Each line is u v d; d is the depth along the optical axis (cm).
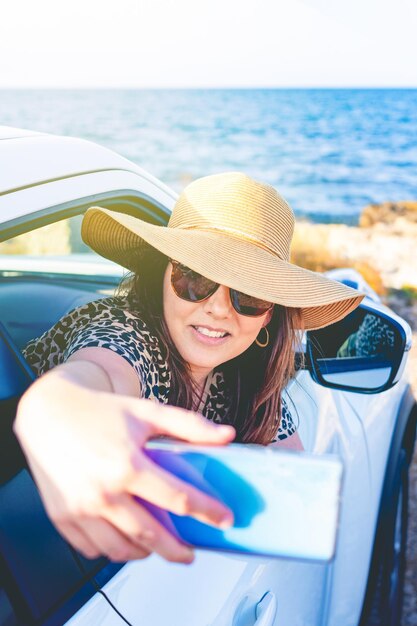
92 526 54
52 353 135
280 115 5875
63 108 6812
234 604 117
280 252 130
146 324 128
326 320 149
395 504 252
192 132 4809
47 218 117
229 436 57
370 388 184
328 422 184
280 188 2511
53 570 93
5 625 88
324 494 56
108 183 139
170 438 60
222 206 126
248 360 147
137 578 102
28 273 229
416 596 294
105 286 223
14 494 94
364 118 5591
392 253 1213
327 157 3462
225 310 122
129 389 101
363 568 221
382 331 192
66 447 54
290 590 148
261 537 57
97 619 94
